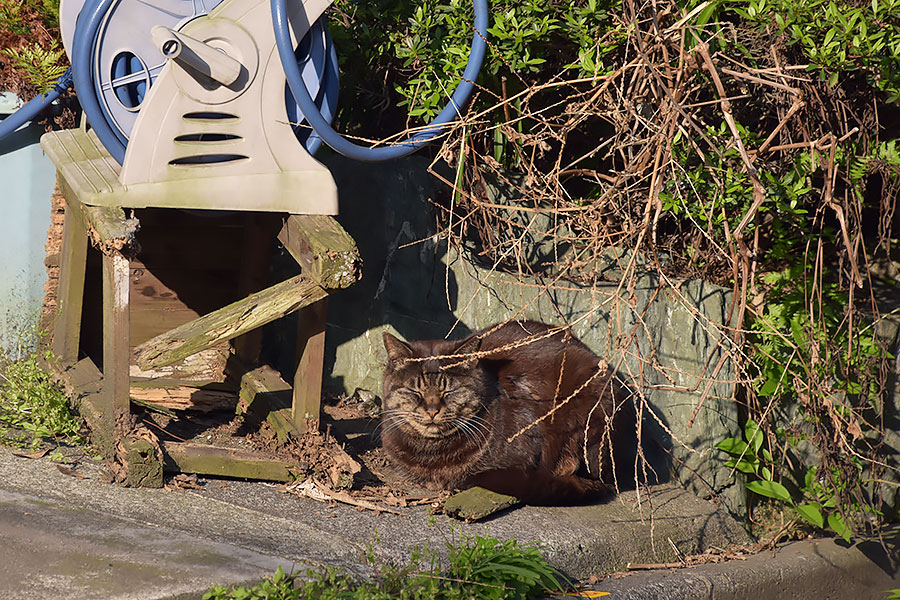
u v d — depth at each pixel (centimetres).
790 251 789
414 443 675
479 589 509
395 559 532
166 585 454
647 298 723
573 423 696
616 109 569
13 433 640
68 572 457
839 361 704
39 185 789
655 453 733
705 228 703
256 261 776
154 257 775
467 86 640
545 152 832
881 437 741
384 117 873
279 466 615
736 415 700
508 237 779
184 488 586
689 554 662
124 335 579
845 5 602
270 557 498
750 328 714
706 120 713
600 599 563
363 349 851
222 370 792
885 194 702
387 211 829
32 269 797
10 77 771
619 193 570
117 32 594
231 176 603
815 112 631
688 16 517
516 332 743
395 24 739
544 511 649
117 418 583
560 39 706
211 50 571
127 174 583
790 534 721
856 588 708
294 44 607
